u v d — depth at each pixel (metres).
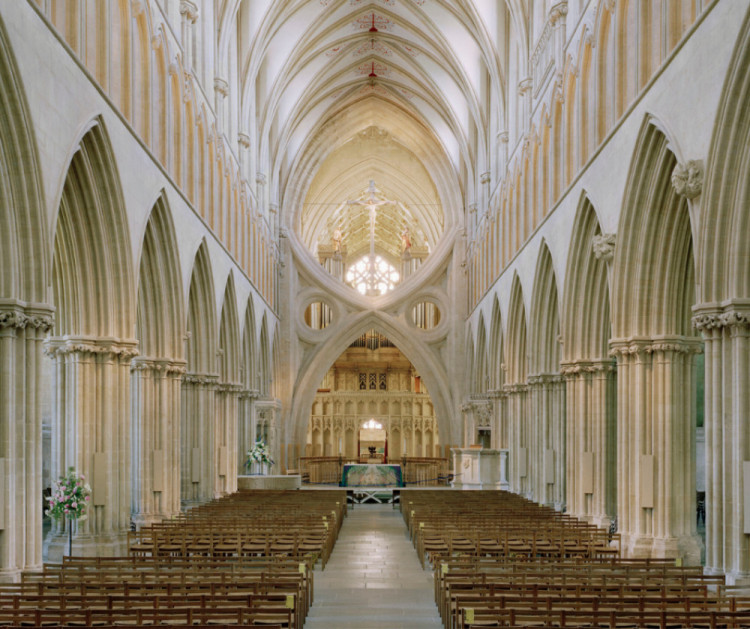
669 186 19.16
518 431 35.78
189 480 30.17
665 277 19.95
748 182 15.10
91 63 18.98
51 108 15.80
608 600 10.76
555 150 28.06
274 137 47.97
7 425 14.99
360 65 48.06
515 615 9.99
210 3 31.08
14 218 15.09
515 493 34.78
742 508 15.09
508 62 37.44
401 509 34.84
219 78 32.28
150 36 23.00
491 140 42.50
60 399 20.25
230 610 10.17
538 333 31.44
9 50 13.87
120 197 19.95
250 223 40.41
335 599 15.94
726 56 14.68
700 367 29.36
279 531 19.53
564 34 27.05
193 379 30.52
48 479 26.06
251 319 40.69
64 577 12.91
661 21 18.55
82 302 20.30
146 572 13.16
